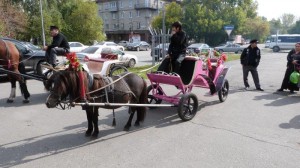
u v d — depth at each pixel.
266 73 15.78
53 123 6.78
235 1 52.91
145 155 5.10
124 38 69.94
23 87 8.41
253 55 10.70
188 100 7.04
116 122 6.92
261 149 5.38
